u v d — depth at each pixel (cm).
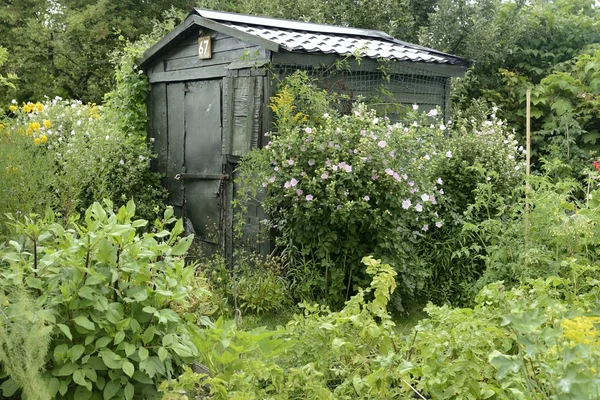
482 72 1084
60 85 1877
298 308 569
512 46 1063
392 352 274
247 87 660
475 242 592
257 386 288
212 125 734
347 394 286
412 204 573
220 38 703
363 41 749
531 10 1114
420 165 577
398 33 1190
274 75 624
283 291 575
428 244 612
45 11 1875
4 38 1862
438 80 751
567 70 1054
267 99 632
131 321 302
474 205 552
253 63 637
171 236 339
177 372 326
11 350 272
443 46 1102
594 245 450
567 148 908
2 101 1797
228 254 709
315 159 567
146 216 811
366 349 304
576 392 186
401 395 275
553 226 455
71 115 933
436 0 1223
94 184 788
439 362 265
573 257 433
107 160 812
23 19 1873
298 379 280
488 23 1080
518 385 242
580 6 1220
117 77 886
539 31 1090
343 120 594
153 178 841
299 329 321
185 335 322
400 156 571
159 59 834
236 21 704
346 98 652
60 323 293
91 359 293
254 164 600
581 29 1084
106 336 297
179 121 803
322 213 551
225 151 690
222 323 343
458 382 252
